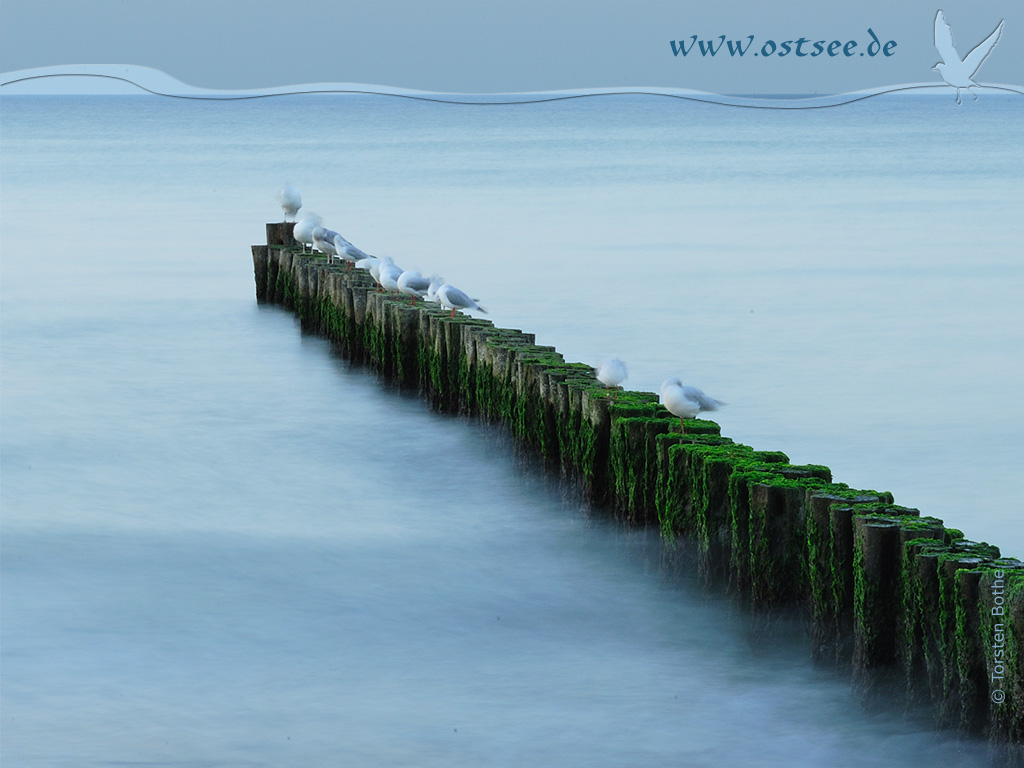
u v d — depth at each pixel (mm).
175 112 166875
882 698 8625
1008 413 17891
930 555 8172
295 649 9938
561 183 56031
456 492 14023
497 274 30812
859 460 15734
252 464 15234
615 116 138250
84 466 15172
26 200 48656
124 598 10945
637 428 11703
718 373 20422
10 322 24500
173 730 8562
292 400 18359
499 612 10656
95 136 97000
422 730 8578
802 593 9625
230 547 12250
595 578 11375
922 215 42281
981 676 7805
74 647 9914
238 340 22812
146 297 27500
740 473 9977
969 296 27094
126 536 12578
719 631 10164
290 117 143250
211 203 47875
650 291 28156
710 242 36375
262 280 26453
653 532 11734
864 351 21906
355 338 20188
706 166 64938
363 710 8891
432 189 53469
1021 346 22234
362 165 67000
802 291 27922
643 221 41844
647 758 8195
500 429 15359
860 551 8664
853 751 8219
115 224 41219
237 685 9273
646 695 9086
